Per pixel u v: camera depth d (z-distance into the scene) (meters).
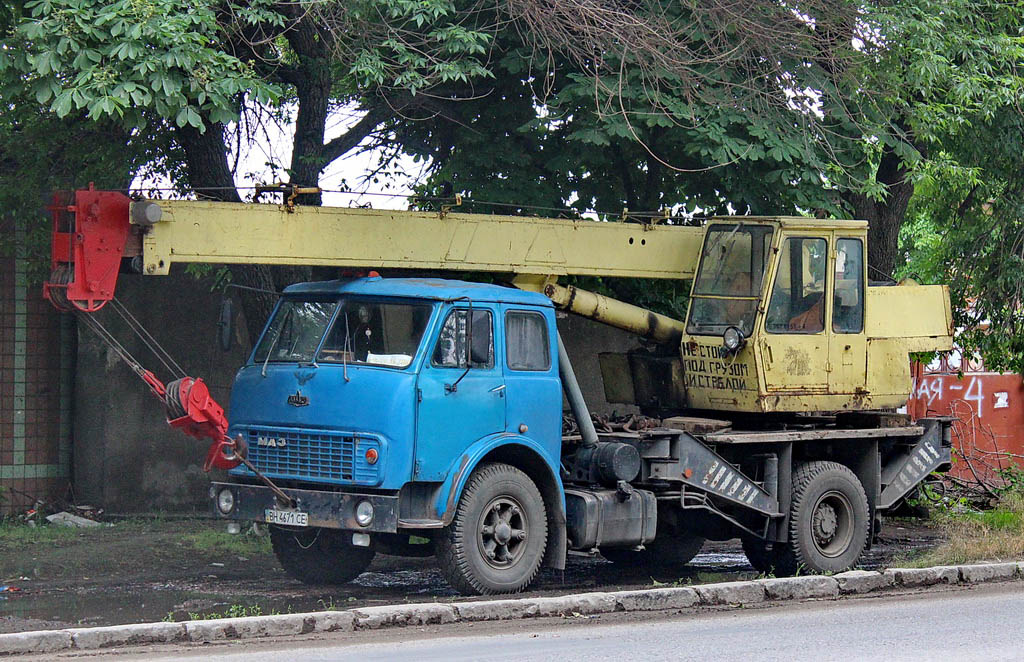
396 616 10.88
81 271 11.59
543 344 13.46
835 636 10.50
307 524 12.24
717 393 14.86
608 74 16.78
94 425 18.94
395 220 13.25
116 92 12.57
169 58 12.82
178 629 10.02
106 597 12.63
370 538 13.04
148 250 11.84
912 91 18.78
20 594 12.80
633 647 9.88
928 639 10.36
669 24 16.64
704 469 14.09
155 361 19.06
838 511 15.37
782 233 14.47
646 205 18.64
